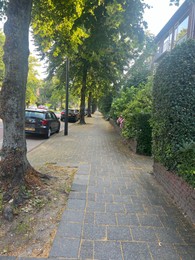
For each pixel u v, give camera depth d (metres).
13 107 3.77
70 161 6.77
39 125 11.60
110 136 13.32
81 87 21.72
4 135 3.82
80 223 3.15
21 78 3.80
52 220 3.19
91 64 18.52
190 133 4.21
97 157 7.48
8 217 3.13
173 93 4.33
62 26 6.43
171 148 4.28
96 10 5.19
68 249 2.59
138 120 8.09
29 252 2.52
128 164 6.65
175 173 4.07
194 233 3.04
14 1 3.60
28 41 3.88
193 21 11.83
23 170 3.90
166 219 3.38
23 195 3.61
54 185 4.35
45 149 8.76
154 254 2.57
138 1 5.12
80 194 4.15
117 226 3.12
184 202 3.61
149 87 9.23
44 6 5.83
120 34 5.54
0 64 25.39
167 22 15.84
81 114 21.91
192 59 4.38
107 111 29.05
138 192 4.42
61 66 18.66
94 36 5.48
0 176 3.67
